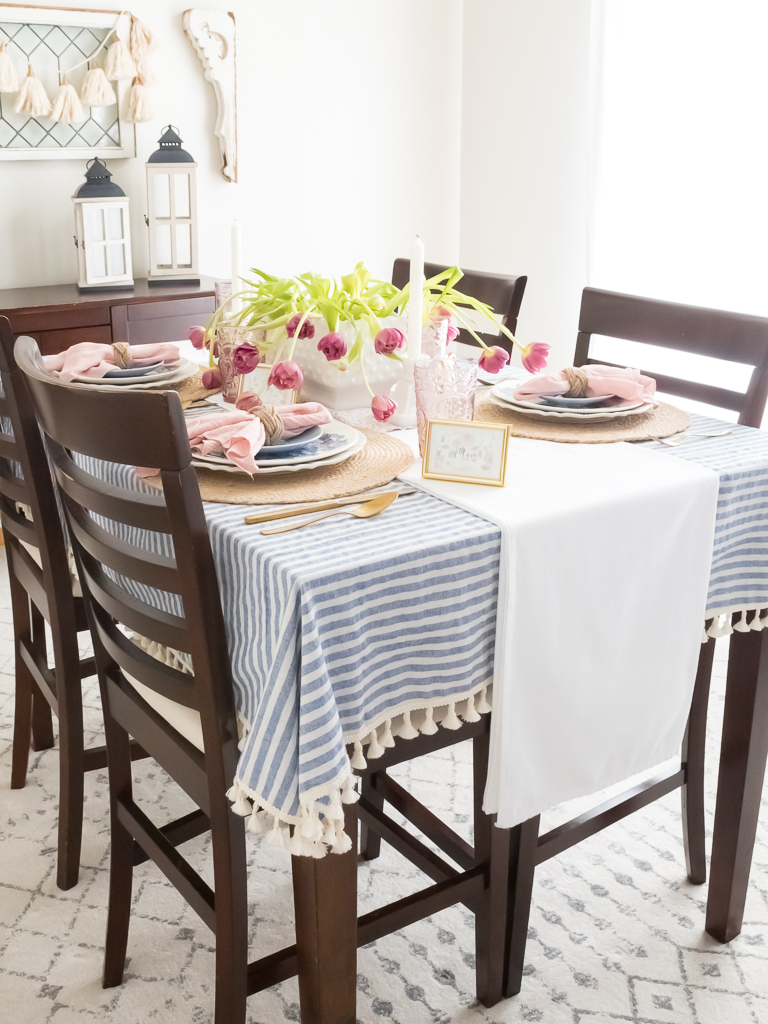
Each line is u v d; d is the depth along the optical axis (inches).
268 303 63.7
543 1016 53.7
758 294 109.7
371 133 143.4
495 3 138.9
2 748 79.0
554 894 63.6
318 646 37.0
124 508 39.7
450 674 43.0
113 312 111.4
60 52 117.1
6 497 64.8
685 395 66.7
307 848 38.6
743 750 55.8
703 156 112.1
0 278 121.3
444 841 55.5
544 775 47.8
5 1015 53.4
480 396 65.0
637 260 122.3
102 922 60.7
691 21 110.2
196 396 64.2
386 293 65.1
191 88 128.0
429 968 57.3
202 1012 53.7
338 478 48.5
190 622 39.4
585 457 52.0
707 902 60.0
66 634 58.2
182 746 45.2
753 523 52.5
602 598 46.4
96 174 115.1
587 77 127.0
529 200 140.0
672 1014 54.0
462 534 41.4
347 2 136.0
